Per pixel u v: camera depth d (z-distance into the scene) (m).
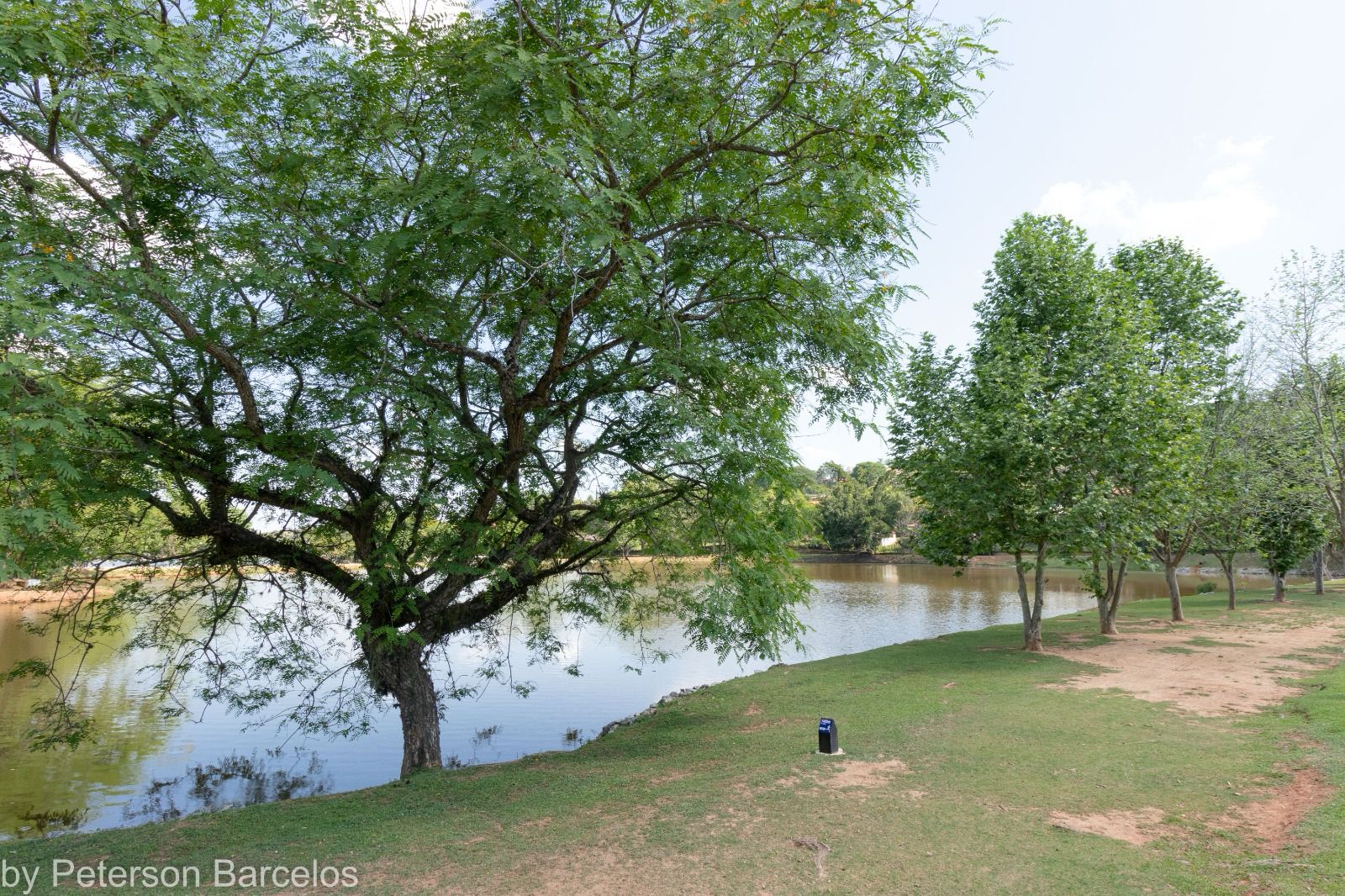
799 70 7.88
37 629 9.85
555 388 10.88
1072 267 18.45
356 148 8.33
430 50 7.81
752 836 6.41
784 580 11.23
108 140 6.79
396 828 7.06
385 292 8.15
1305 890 5.00
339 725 13.52
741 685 15.24
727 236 9.30
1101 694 12.02
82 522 8.39
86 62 5.99
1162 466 16.41
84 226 6.88
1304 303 15.38
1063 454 15.81
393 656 10.52
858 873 5.59
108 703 16.70
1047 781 7.69
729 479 9.25
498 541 10.91
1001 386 16.38
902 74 7.57
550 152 6.62
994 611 31.88
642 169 8.40
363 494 9.59
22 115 6.43
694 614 11.00
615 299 10.11
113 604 9.98
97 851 6.59
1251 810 6.64
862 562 69.25
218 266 7.17
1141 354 17.39
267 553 9.66
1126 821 6.52
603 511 11.06
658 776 8.70
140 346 7.77
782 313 9.61
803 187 8.72
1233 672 13.54
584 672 20.62
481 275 9.75
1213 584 36.78
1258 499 21.05
